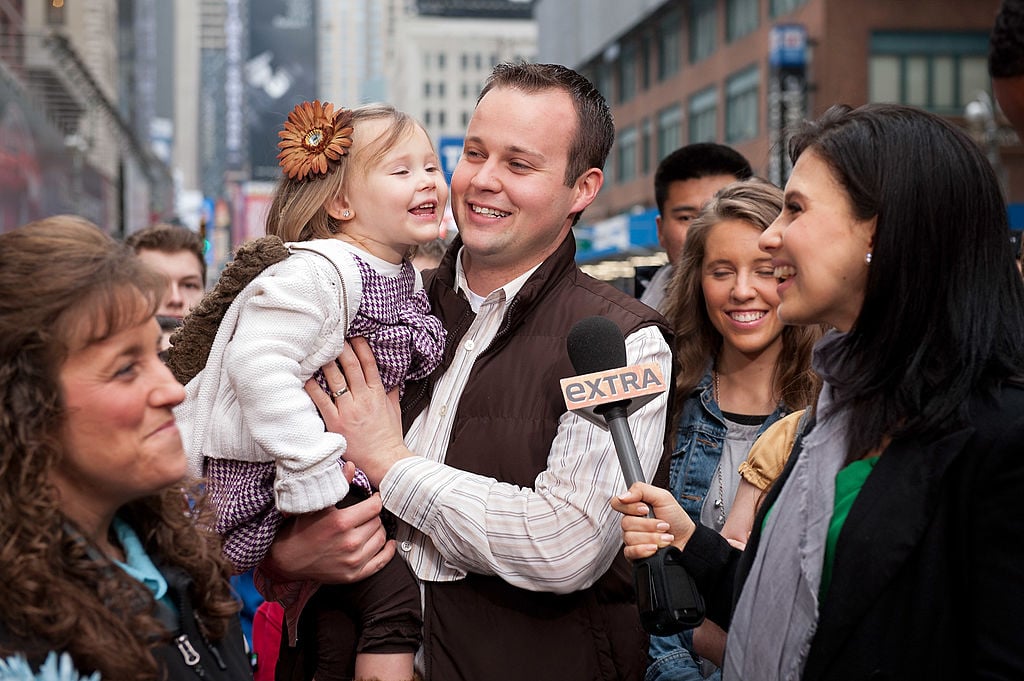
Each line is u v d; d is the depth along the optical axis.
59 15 26.20
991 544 1.81
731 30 38.91
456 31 122.62
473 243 2.86
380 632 2.70
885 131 1.99
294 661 2.92
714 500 3.31
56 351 1.64
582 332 2.47
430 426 2.87
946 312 1.91
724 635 2.70
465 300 3.01
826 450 2.04
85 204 20.38
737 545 2.78
